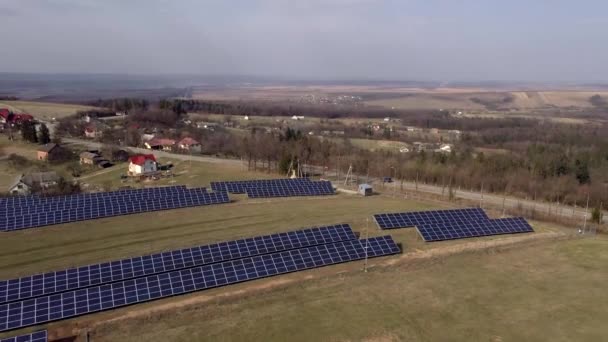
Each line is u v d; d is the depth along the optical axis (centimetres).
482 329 4056
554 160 11544
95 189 9906
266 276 4931
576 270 5372
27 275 5119
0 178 11512
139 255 5722
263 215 7538
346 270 5181
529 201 9512
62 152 13400
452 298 4597
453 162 11862
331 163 12669
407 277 5050
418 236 6444
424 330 4006
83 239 6266
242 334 3872
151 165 11469
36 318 3966
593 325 4172
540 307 4472
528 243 6272
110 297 4266
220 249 5341
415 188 10344
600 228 7244
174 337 3803
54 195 9081
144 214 7450
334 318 4156
